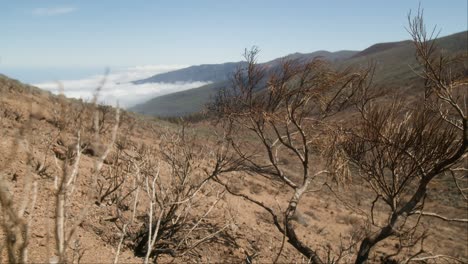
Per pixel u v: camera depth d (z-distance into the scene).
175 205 5.28
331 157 6.72
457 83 5.11
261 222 9.97
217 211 8.37
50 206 4.39
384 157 6.17
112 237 4.79
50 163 5.50
